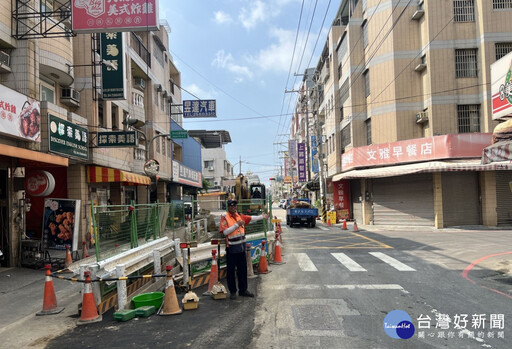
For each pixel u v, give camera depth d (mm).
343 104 29266
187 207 21750
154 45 24953
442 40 20938
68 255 10172
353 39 26469
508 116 10766
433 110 20891
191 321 5594
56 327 5574
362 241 15227
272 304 6348
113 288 6688
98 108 15719
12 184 10484
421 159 20875
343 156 27141
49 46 12375
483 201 20109
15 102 9406
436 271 8820
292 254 11906
